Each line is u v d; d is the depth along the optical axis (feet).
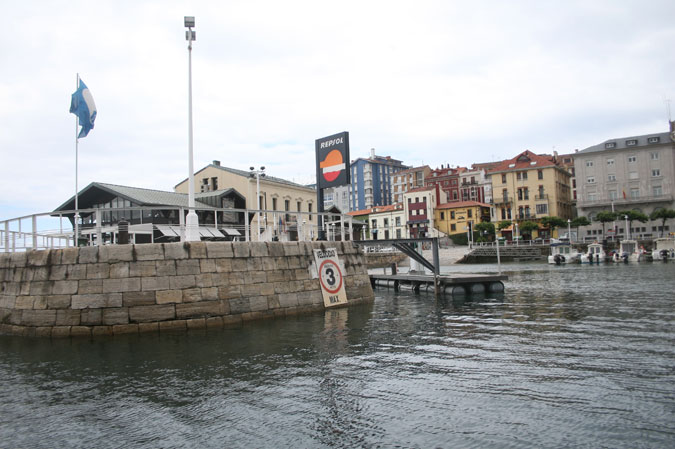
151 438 25.93
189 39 65.31
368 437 25.07
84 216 141.28
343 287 76.13
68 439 26.21
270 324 58.54
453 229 317.22
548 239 272.72
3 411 30.50
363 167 430.61
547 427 25.55
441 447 23.66
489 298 86.48
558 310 67.26
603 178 290.56
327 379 35.17
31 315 54.08
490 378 34.32
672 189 273.75
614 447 23.12
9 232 64.34
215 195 154.20
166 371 38.17
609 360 38.14
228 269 59.72
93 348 46.60
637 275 131.13
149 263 54.49
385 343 47.21
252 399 31.27
